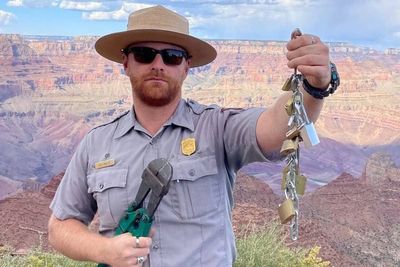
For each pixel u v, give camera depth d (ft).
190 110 7.52
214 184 7.18
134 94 7.53
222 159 7.29
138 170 7.28
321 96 6.20
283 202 5.81
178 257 6.93
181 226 7.01
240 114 7.18
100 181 7.43
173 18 7.64
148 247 6.68
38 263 16.52
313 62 5.90
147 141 7.38
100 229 7.54
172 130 7.37
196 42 7.59
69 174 7.95
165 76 7.38
